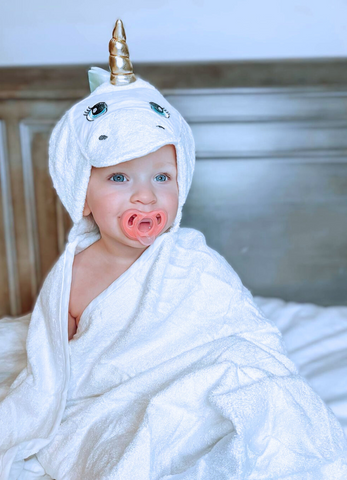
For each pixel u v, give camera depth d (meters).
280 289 1.68
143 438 0.72
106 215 0.86
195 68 1.52
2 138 1.57
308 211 1.62
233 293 0.92
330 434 0.78
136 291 0.91
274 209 1.62
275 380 0.77
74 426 0.84
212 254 0.95
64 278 0.92
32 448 0.83
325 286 1.68
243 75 1.52
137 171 0.84
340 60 1.52
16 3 1.54
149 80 1.52
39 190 1.60
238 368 0.78
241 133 1.56
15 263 1.66
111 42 0.90
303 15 1.55
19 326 1.18
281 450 0.76
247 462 0.71
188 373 0.79
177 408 0.77
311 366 1.15
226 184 1.60
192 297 0.90
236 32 1.56
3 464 0.80
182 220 1.63
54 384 0.91
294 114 1.54
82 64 1.54
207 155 1.57
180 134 0.87
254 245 1.65
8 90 1.53
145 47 1.57
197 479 0.71
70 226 1.62
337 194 1.61
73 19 1.55
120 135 0.81
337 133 1.56
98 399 0.85
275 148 1.57
